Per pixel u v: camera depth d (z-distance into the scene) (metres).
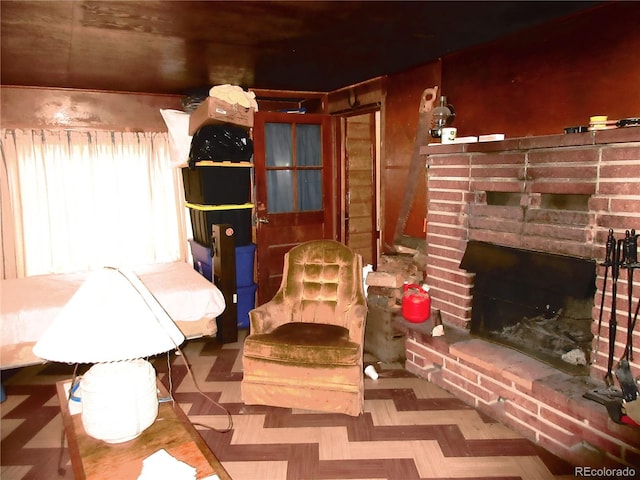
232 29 2.43
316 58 3.13
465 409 2.57
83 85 3.87
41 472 2.06
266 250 4.24
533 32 2.50
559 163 2.16
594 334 2.06
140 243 4.34
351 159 5.09
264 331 2.73
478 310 2.65
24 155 3.85
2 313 2.80
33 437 2.36
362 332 2.59
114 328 1.38
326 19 2.28
